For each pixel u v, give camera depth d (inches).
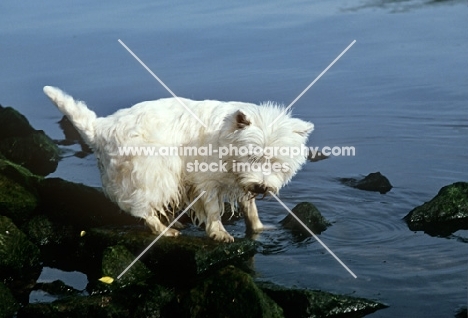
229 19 751.7
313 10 778.8
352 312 319.3
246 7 791.1
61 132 563.8
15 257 369.7
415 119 539.5
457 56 642.8
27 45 702.5
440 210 400.5
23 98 612.1
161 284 347.3
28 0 831.1
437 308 318.3
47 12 793.6
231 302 308.8
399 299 326.6
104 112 570.3
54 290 352.2
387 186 443.2
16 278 366.3
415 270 350.6
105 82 617.6
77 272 371.9
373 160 485.1
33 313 327.0
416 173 462.6
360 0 813.2
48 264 379.9
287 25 732.0
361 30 713.0
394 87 588.7
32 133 537.3
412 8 778.8
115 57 666.8
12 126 547.5
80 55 674.2
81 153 526.9
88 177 480.7
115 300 331.6
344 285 339.3
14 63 666.2
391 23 730.2
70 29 737.6
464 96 568.7
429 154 489.4
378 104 563.5
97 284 347.9
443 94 574.2
